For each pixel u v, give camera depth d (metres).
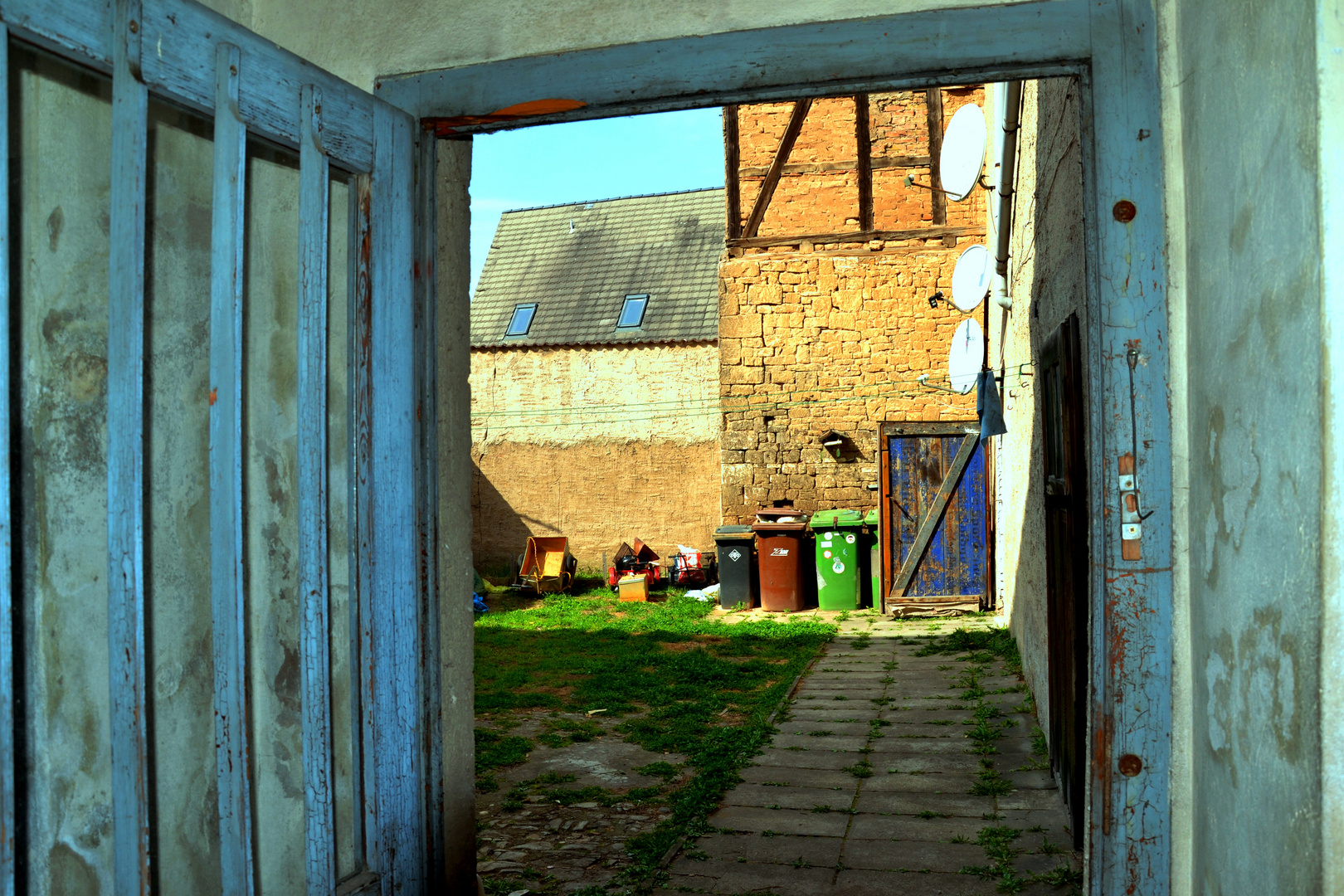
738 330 13.03
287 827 2.10
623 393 16.44
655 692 7.70
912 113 12.76
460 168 2.65
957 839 4.20
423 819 2.37
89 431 1.74
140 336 1.68
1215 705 1.78
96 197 1.75
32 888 1.62
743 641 9.98
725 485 13.02
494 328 18.22
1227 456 1.70
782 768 5.40
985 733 5.84
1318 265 1.30
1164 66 2.01
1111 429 2.00
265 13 2.69
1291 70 1.39
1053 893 3.62
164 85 1.72
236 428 1.83
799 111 13.00
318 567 2.03
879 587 11.77
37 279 1.65
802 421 12.88
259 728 2.04
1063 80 3.99
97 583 1.75
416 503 2.36
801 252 12.97
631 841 4.34
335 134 2.10
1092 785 2.02
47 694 1.65
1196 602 1.90
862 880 3.81
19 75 1.61
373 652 2.19
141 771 1.68
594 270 18.78
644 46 2.29
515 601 14.45
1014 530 8.27
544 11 2.40
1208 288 1.80
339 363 2.22
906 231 12.73
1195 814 1.93
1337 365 1.28
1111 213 2.01
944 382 12.52
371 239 2.21
